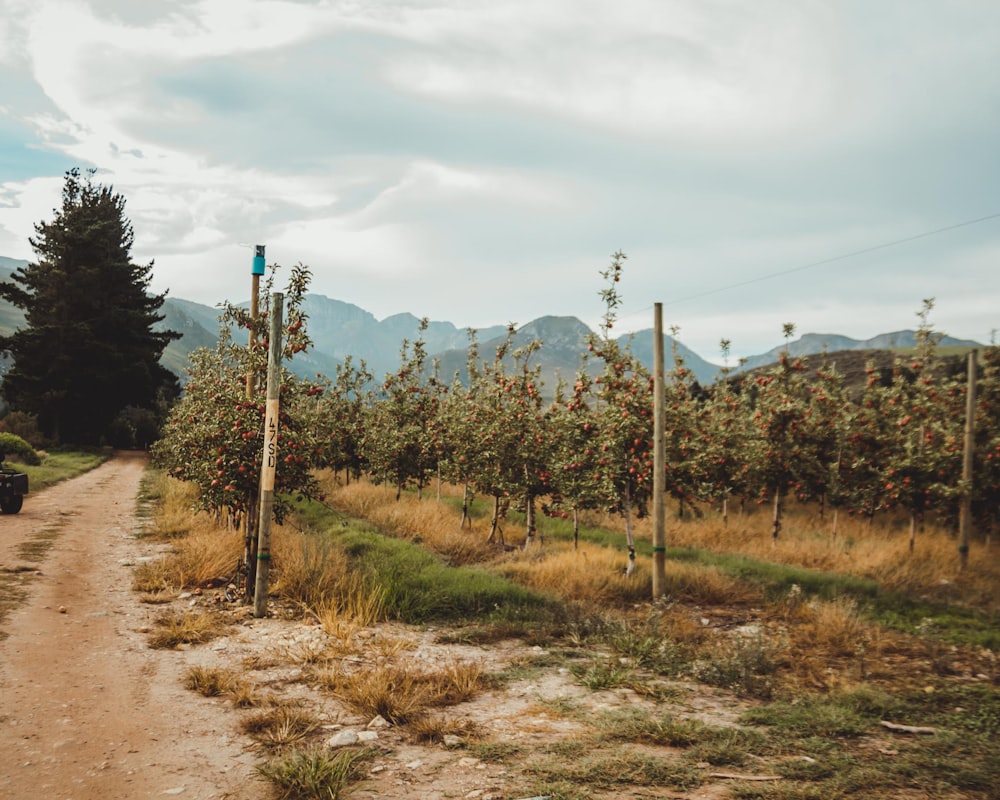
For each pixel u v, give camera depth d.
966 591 12.67
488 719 5.81
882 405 19.42
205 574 11.17
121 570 12.09
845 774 4.54
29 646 7.33
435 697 6.25
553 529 19.08
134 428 69.62
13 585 10.28
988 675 7.52
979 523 18.12
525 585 12.13
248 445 10.36
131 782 4.31
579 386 14.01
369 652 7.86
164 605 9.78
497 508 17.89
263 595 9.46
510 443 16.66
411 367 23.30
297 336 10.80
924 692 6.80
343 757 4.63
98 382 54.03
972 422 15.55
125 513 20.83
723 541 17.69
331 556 11.67
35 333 52.41
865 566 14.25
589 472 13.53
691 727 5.44
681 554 15.29
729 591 11.73
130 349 57.91
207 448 10.95
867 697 6.43
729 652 7.87
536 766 4.63
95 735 5.10
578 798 4.07
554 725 5.67
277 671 6.99
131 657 7.25
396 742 5.16
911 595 12.18
